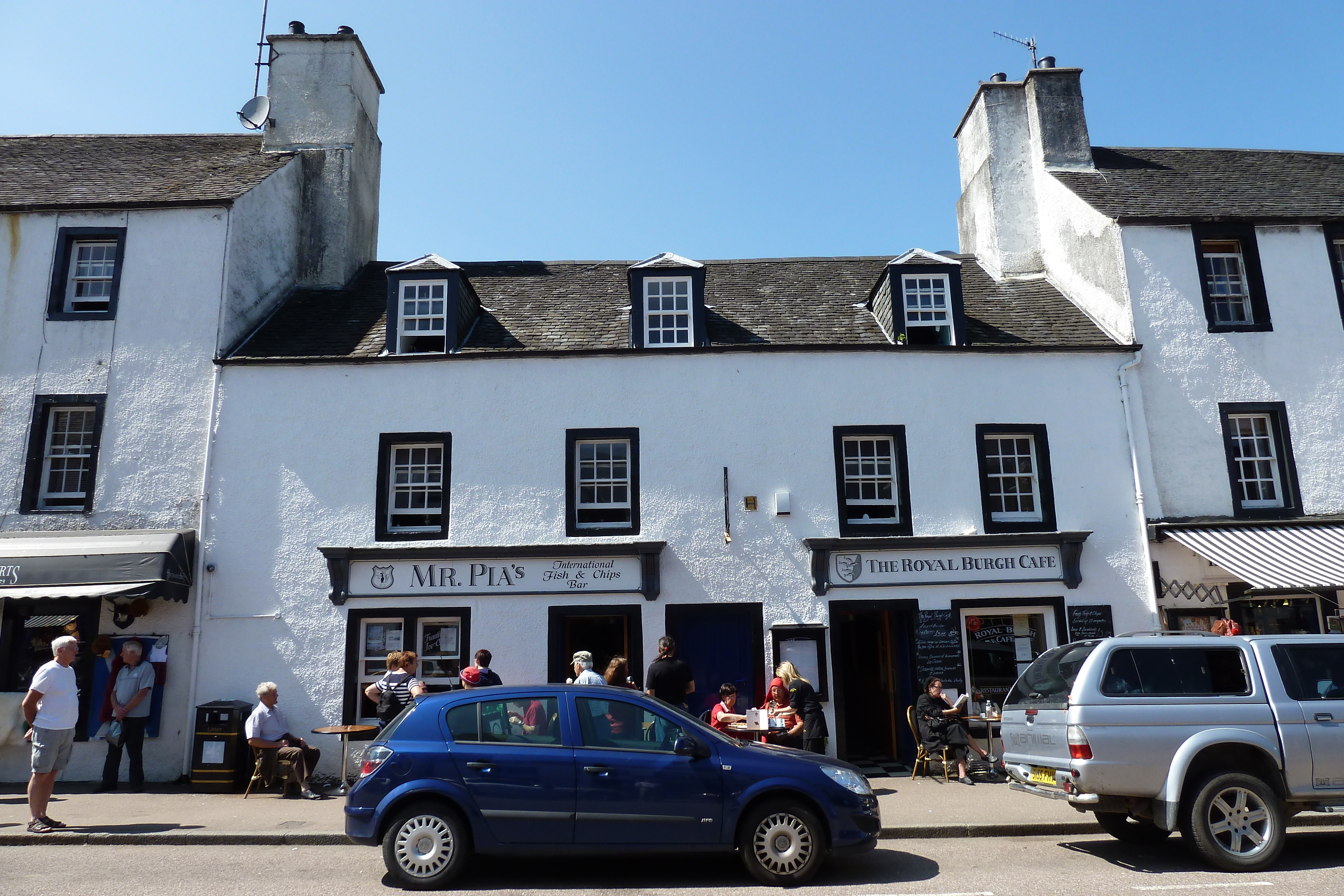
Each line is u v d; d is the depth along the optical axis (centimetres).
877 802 716
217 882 680
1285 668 743
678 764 684
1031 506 1290
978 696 1227
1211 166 1669
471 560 1234
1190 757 709
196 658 1198
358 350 1337
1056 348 1313
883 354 1314
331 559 1220
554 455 1271
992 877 686
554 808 669
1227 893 625
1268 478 1320
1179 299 1360
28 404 1277
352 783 1160
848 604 1236
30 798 849
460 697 708
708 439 1279
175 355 1298
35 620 1213
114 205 1338
